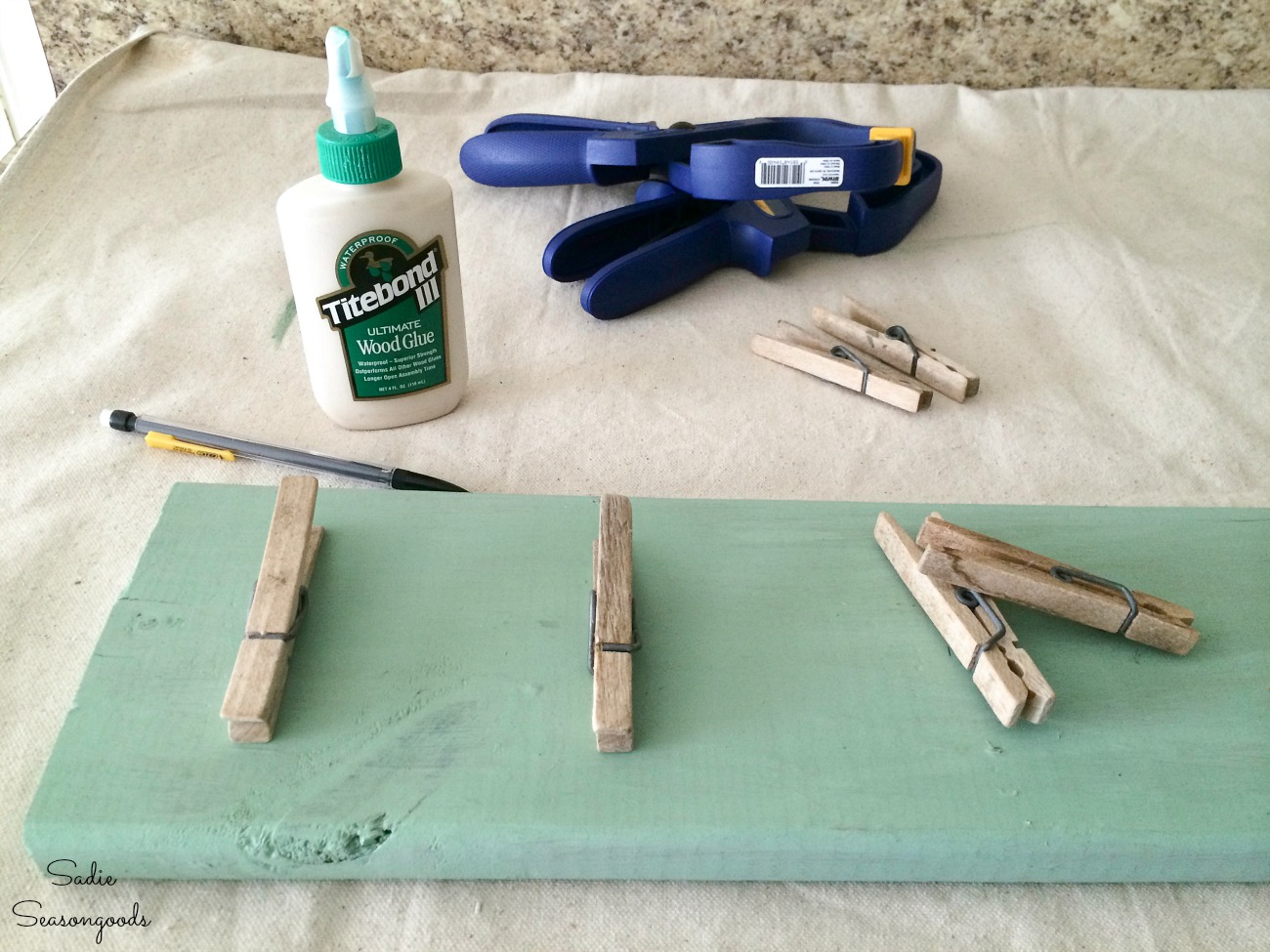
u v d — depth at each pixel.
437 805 0.44
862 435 0.71
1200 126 1.09
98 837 0.42
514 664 0.50
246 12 1.08
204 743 0.45
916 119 1.09
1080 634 0.53
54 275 0.83
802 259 0.91
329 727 0.46
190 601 0.52
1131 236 0.94
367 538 0.56
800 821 0.44
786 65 1.13
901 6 1.08
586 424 0.72
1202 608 0.55
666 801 0.44
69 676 0.53
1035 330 0.82
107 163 0.95
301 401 0.73
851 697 0.49
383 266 0.63
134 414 0.69
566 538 0.57
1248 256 0.92
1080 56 1.13
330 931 0.43
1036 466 0.69
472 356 0.78
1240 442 0.72
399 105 1.06
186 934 0.42
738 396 0.75
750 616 0.53
